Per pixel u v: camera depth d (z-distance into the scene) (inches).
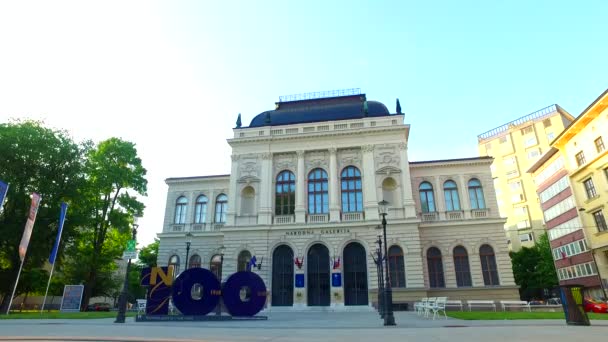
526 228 3363.7
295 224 1606.8
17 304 2299.5
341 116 1819.6
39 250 1411.2
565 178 2082.9
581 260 1968.5
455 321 810.2
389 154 1676.9
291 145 1763.0
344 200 1667.1
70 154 1545.3
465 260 1625.2
